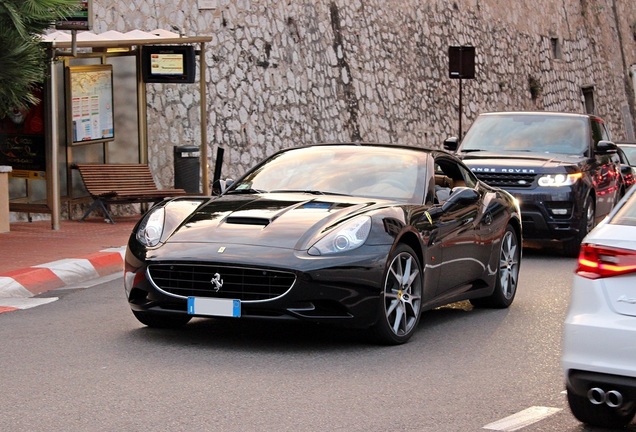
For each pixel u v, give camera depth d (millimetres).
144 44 22953
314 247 10578
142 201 23219
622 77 65188
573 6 58656
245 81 31156
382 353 10750
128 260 11164
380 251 10750
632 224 7812
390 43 39750
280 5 33031
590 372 7527
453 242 12336
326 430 7863
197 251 10664
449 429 7984
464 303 14430
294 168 12758
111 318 12508
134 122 24766
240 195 12188
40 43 18781
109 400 8641
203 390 9016
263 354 10555
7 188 20641
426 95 42250
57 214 21188
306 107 33969
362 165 12641
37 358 10219
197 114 28516
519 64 50906
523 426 8141
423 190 12250
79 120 23047
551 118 22156
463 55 31828
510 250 14180
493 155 20719
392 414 8359
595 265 7602
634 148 31938
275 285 10422
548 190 19844
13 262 16234
